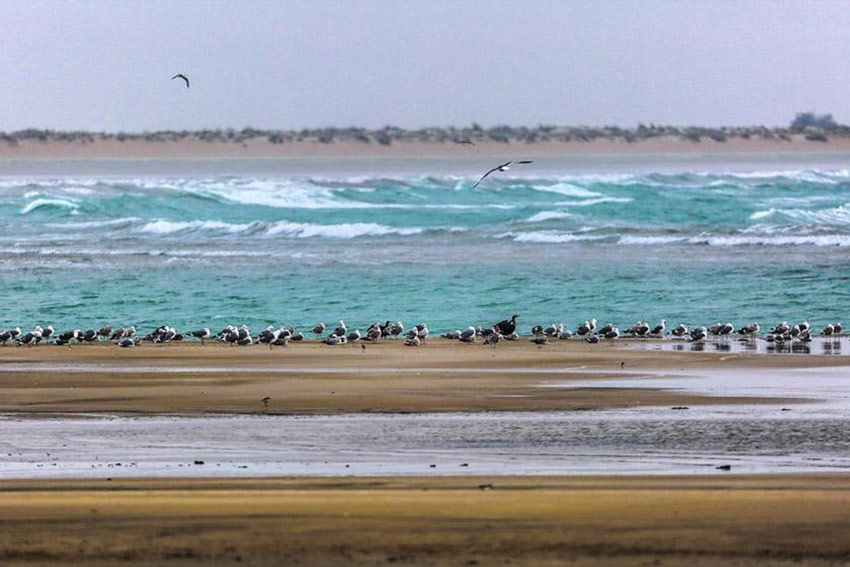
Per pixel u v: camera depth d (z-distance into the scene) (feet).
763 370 388.78
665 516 201.67
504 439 278.67
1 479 234.79
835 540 190.49
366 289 624.18
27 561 183.93
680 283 629.10
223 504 210.18
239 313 565.12
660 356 422.41
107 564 183.01
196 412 316.19
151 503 211.20
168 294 615.16
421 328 473.67
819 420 300.20
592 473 240.53
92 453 264.52
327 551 186.80
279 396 338.75
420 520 199.82
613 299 588.09
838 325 488.44
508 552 185.98
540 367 394.93
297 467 247.91
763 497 213.66
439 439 279.08
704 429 288.92
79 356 425.69
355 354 428.15
